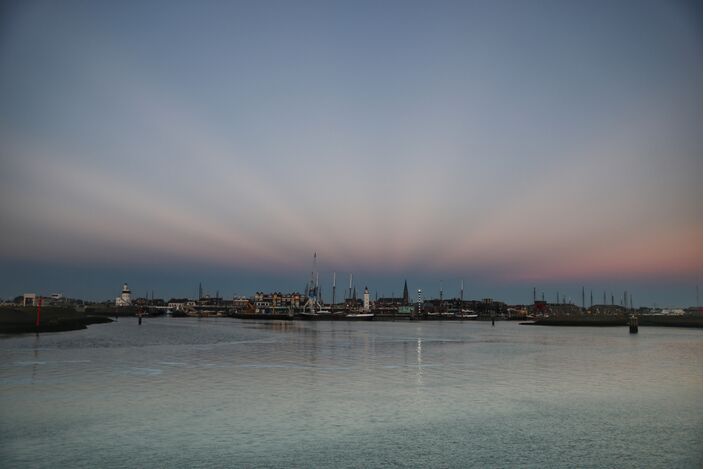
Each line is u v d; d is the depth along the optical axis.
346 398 36.53
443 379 46.38
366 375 48.78
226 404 34.06
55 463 21.95
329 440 25.70
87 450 23.75
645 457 23.44
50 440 25.30
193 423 28.81
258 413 31.45
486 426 28.72
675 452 24.16
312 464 22.09
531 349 84.19
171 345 85.31
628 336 134.38
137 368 52.44
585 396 37.91
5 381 43.06
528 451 24.22
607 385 43.28
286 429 27.70
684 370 54.09
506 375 49.53
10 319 127.69
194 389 39.81
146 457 22.78
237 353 71.69
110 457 22.75
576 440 26.05
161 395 37.09
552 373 51.09
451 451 24.11
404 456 23.31
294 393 38.38
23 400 35.00
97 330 134.75
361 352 75.38
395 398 36.72
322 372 50.88
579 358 67.88
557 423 29.44
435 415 31.25
